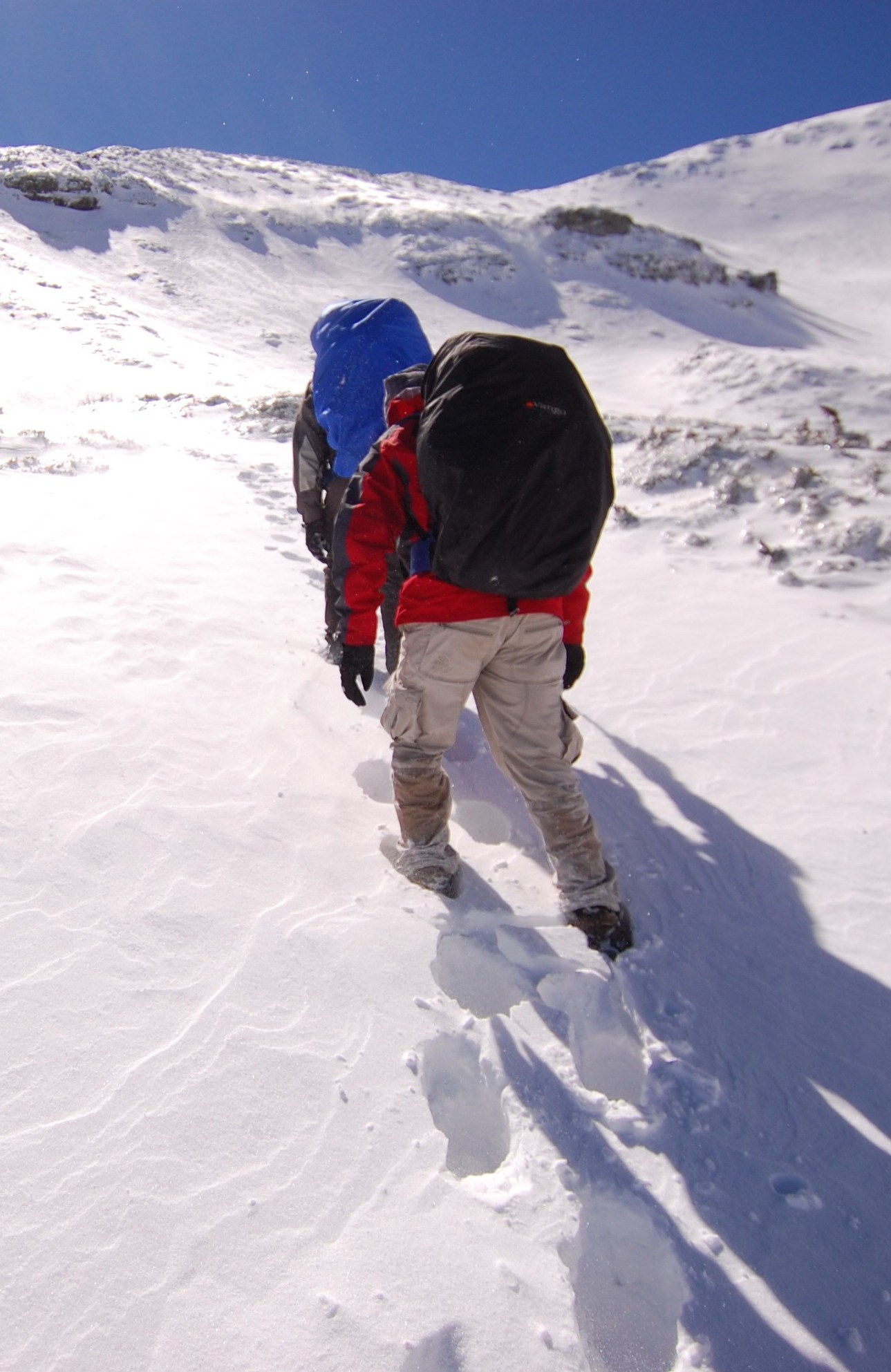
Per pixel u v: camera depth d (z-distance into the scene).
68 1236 1.74
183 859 2.82
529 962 2.68
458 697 2.76
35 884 2.60
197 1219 1.81
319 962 2.52
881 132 74.06
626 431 10.30
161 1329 1.62
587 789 3.75
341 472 3.80
